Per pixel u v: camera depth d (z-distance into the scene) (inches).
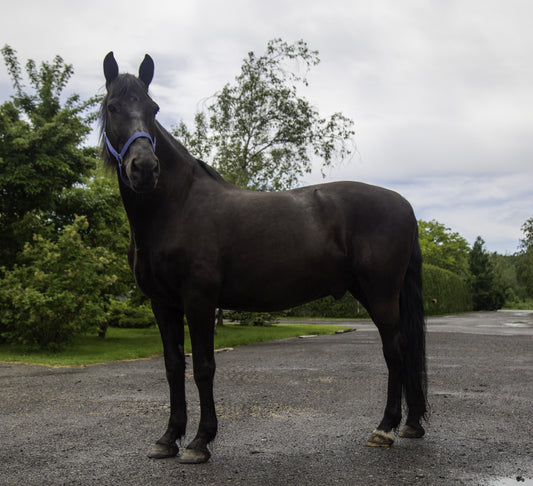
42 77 547.8
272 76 787.4
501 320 1107.3
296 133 778.2
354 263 137.8
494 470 116.6
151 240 129.2
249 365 329.4
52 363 348.2
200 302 126.8
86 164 515.5
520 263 1807.3
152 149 119.5
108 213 579.8
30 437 149.5
